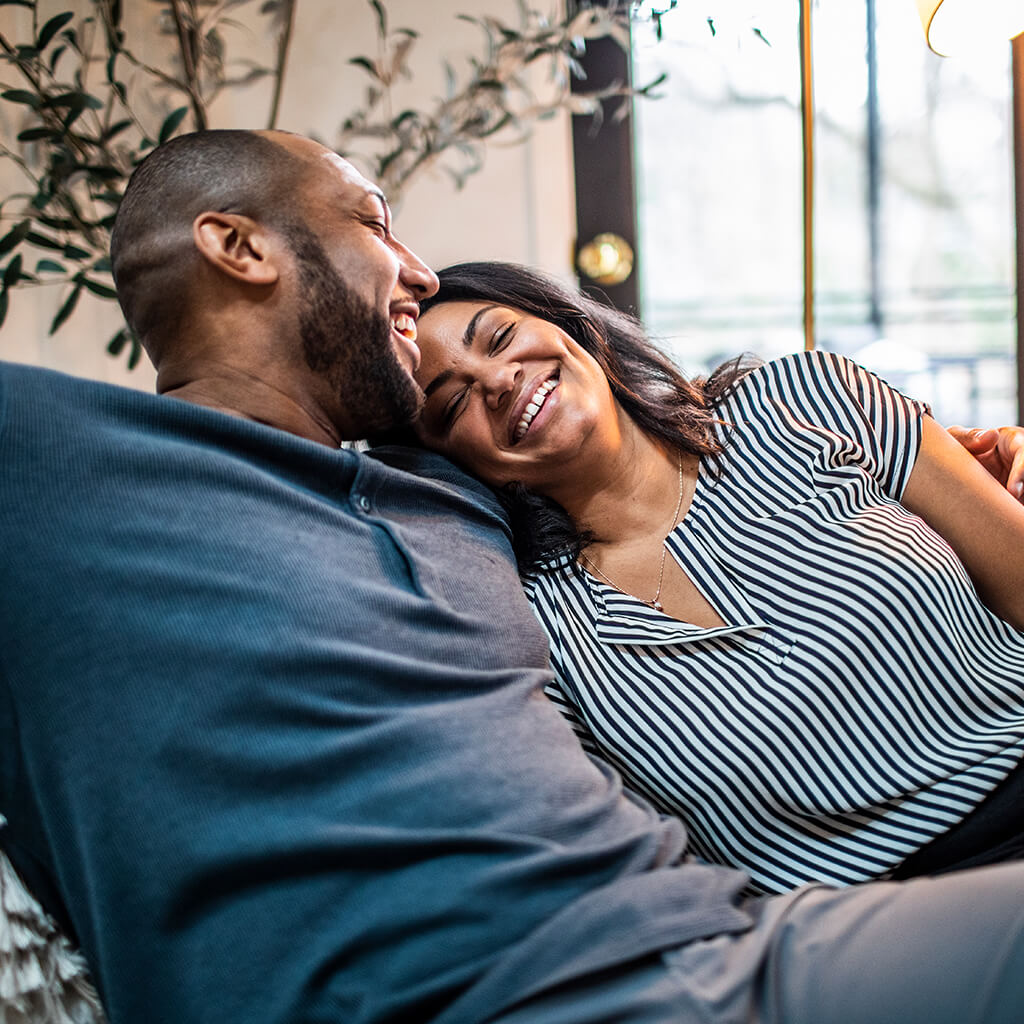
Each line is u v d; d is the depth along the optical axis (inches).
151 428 36.3
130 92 90.4
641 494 49.6
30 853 33.9
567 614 46.6
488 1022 28.6
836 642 42.8
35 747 32.4
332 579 35.0
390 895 30.6
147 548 33.2
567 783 33.9
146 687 31.7
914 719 42.7
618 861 32.4
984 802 42.1
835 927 31.9
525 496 48.4
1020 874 32.1
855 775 42.1
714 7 89.0
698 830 43.8
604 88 91.6
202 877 30.6
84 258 75.0
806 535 45.4
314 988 30.0
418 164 83.4
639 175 92.4
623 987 29.3
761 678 43.1
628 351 52.7
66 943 33.9
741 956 30.6
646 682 44.1
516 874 30.6
